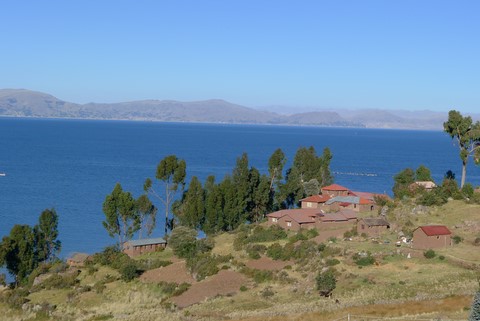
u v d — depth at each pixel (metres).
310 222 116.44
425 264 89.00
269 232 112.31
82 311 83.50
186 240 112.12
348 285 82.81
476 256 90.44
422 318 57.66
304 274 91.25
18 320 79.69
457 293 69.50
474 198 116.69
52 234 108.31
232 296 85.94
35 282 99.62
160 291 92.31
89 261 108.38
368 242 101.81
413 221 109.94
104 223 116.06
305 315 65.44
